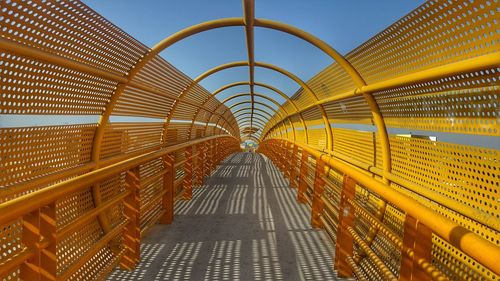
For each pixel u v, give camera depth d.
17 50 1.81
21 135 2.12
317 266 3.28
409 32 2.24
